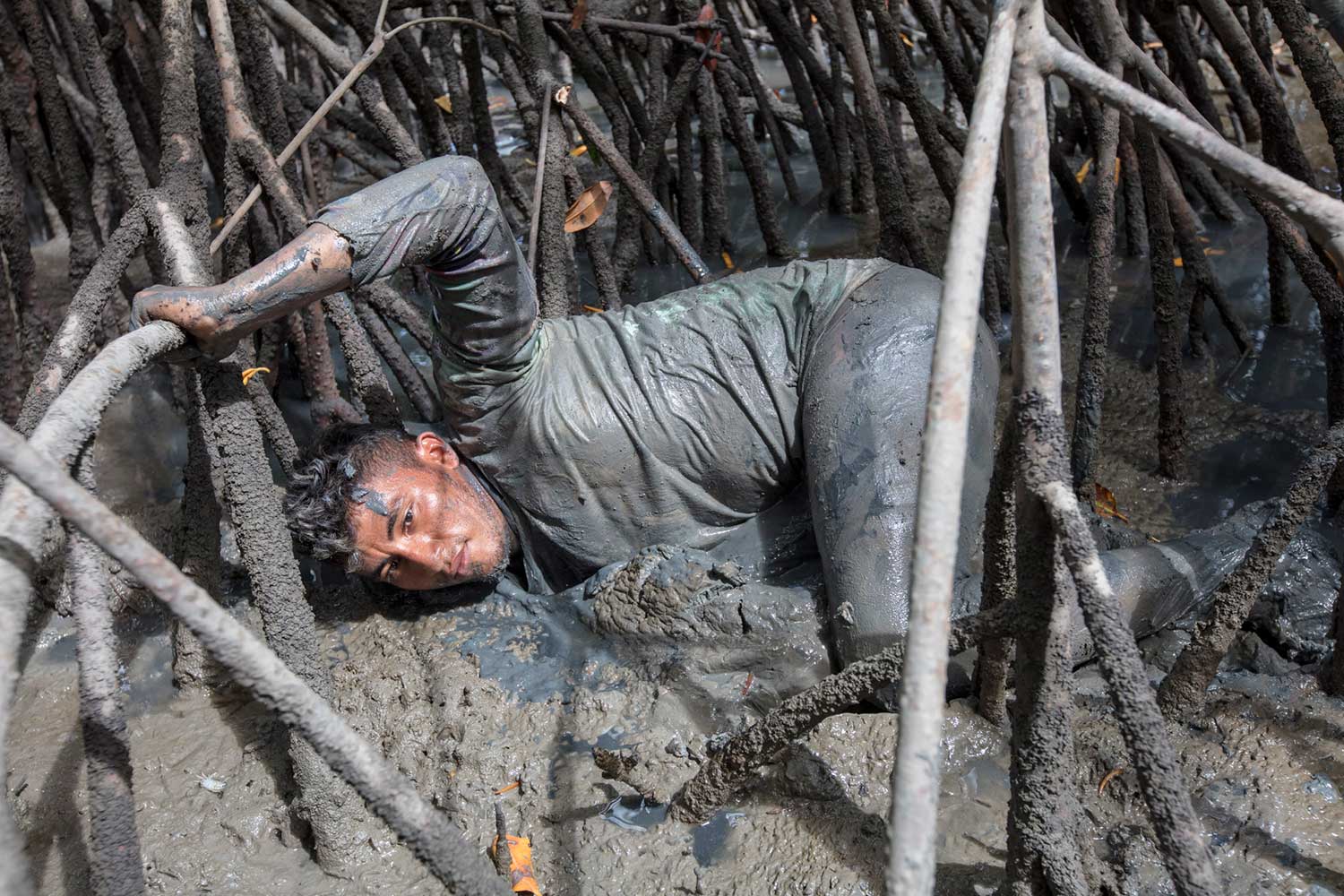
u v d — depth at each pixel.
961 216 1.37
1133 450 3.47
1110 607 1.56
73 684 2.92
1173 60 4.31
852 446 2.61
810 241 5.12
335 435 2.96
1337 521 3.02
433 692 2.72
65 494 1.30
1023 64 1.51
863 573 2.51
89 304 2.51
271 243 3.55
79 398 1.64
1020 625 1.75
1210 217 4.88
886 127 3.81
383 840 2.41
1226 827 2.15
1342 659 2.38
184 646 2.85
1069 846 1.84
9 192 3.64
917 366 2.65
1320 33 6.34
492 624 2.92
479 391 2.83
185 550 2.92
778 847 2.25
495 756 2.55
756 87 5.29
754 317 2.89
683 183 4.95
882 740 2.38
